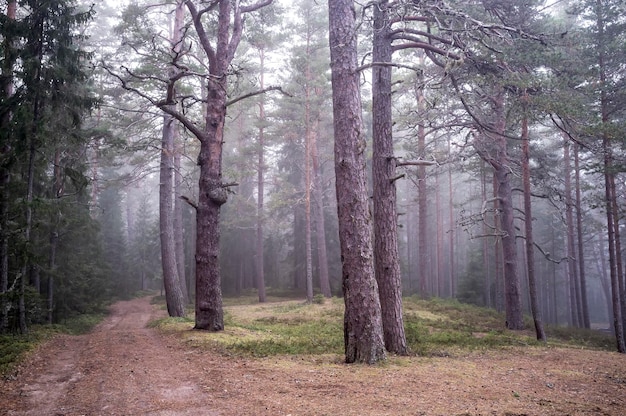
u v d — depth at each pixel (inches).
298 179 1662.2
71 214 816.3
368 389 279.9
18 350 462.3
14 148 598.5
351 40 397.7
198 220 592.7
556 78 535.2
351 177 380.2
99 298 1161.4
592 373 368.8
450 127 719.1
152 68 756.6
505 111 685.9
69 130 684.7
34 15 613.6
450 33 468.8
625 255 1456.7
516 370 368.8
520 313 848.3
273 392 274.4
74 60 645.3
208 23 817.5
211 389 286.7
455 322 832.3
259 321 836.6
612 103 726.5
